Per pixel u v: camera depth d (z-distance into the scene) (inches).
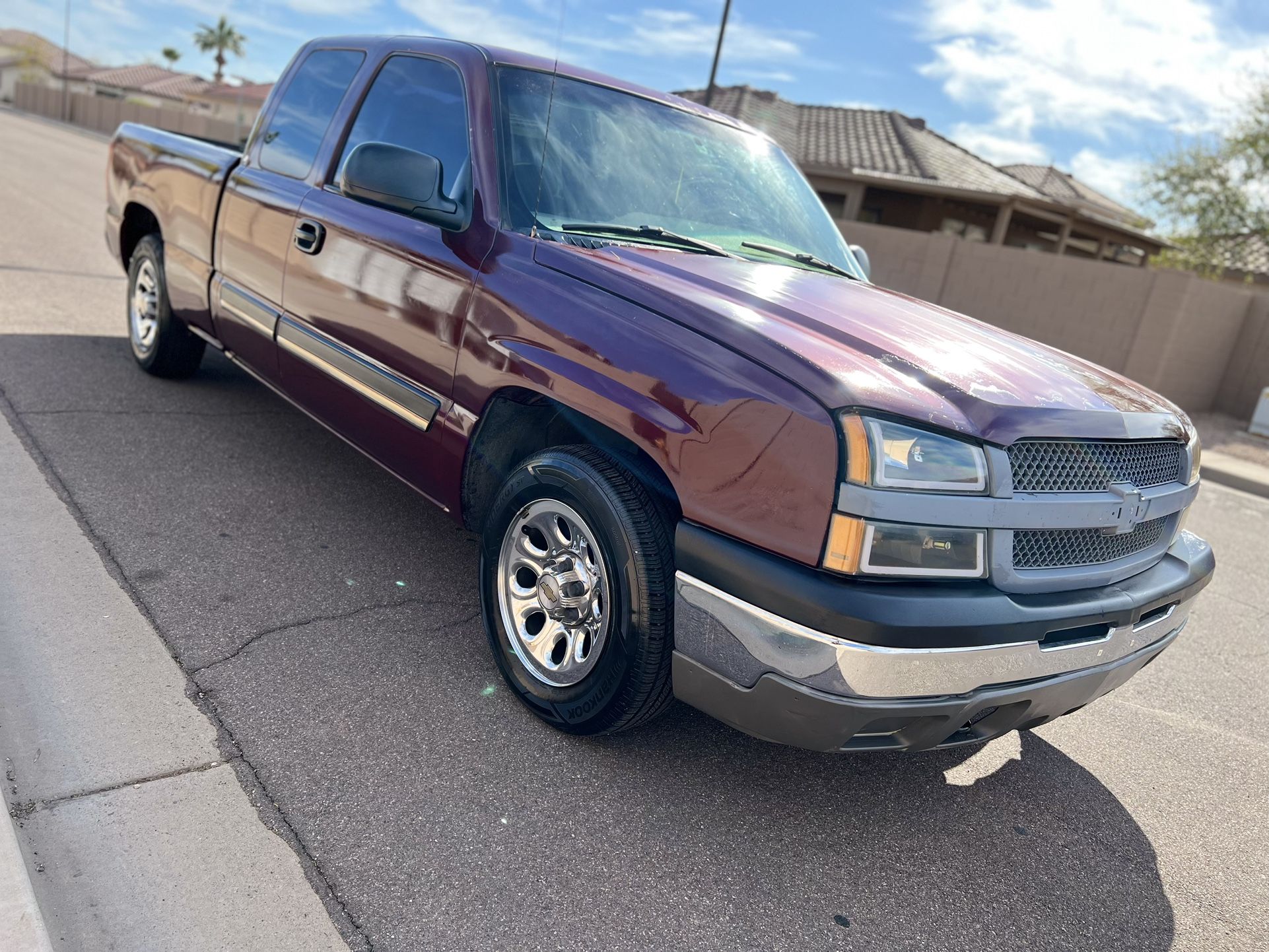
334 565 134.3
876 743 86.7
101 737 90.5
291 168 150.3
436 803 90.0
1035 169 1155.3
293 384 146.2
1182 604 107.4
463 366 109.1
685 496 87.0
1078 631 92.6
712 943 79.7
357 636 116.9
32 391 183.0
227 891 75.4
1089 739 129.6
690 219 127.8
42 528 129.4
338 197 135.6
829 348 88.0
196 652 107.6
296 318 141.2
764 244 131.0
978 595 82.9
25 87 2386.8
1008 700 87.3
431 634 120.2
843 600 78.2
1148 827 109.3
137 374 206.8
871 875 92.4
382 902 77.3
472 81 122.6
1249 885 101.0
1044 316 540.7
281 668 107.4
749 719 86.2
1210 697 149.3
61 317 247.3
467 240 111.9
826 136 968.3
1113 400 97.4
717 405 85.6
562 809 92.7
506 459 114.6
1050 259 535.2
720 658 85.7
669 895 84.2
